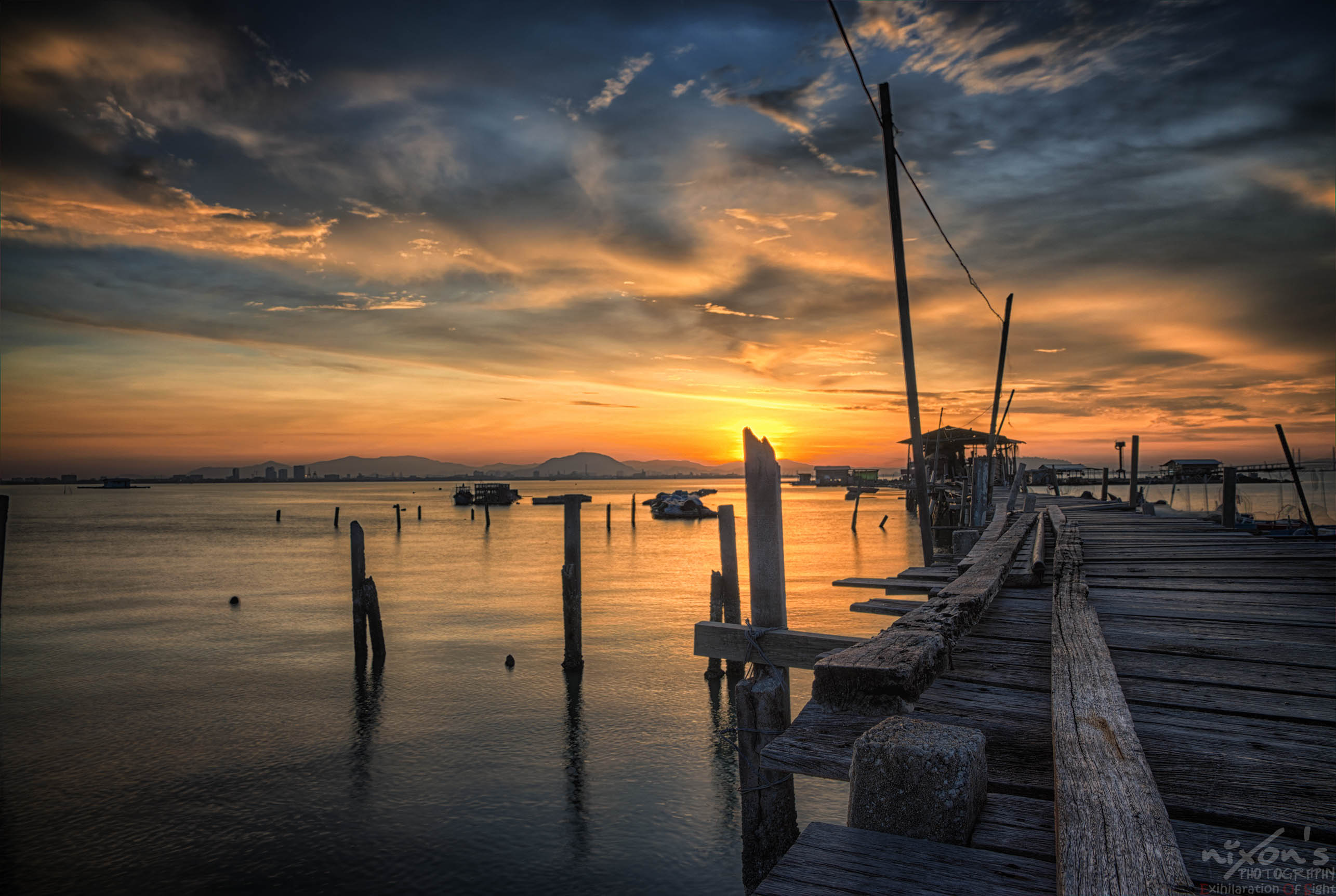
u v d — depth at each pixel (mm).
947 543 37125
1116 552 9273
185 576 34062
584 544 51969
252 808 10398
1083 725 2830
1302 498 19875
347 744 12719
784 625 6105
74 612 24781
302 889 8477
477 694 15516
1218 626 5164
